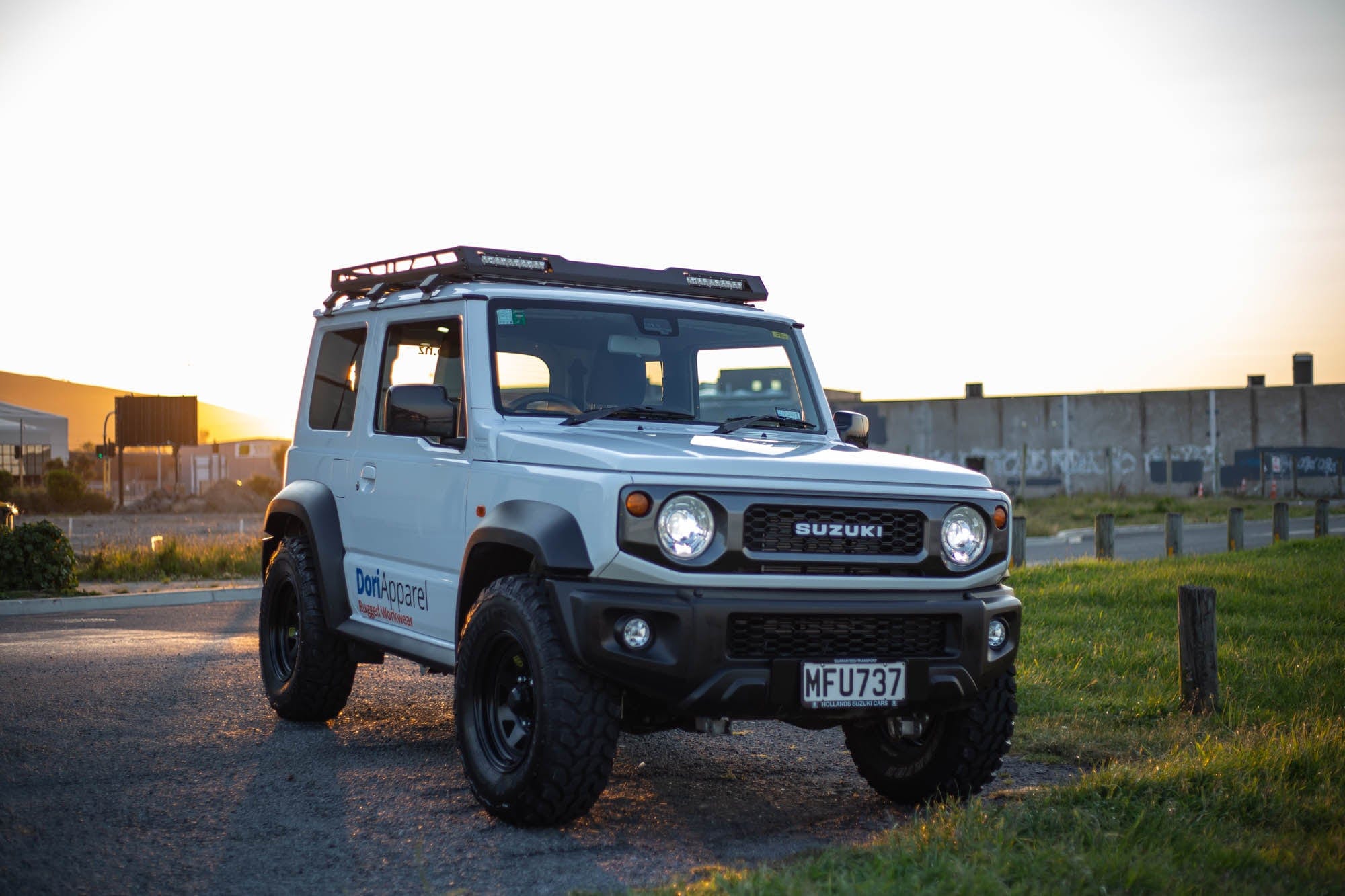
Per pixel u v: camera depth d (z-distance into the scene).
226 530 31.42
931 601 4.84
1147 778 5.22
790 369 6.39
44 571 14.95
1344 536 22.27
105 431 57.19
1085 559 16.78
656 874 4.37
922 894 3.73
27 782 5.55
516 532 4.85
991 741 5.21
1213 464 59.34
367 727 6.92
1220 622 10.64
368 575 6.42
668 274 6.51
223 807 5.20
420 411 5.30
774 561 4.64
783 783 5.91
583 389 5.77
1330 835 4.49
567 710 4.63
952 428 63.47
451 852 4.61
